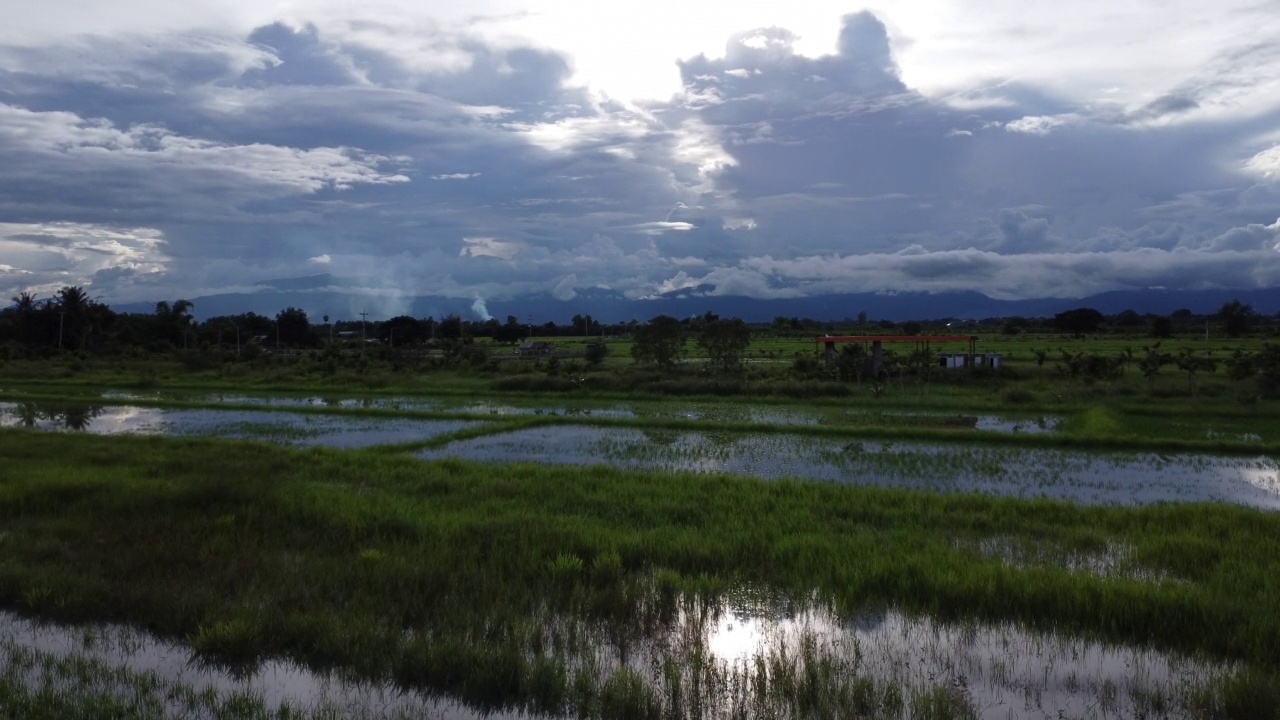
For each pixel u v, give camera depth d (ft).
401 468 47.70
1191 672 21.01
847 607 24.79
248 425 75.82
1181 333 245.86
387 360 148.36
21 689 18.84
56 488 38.32
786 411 85.30
